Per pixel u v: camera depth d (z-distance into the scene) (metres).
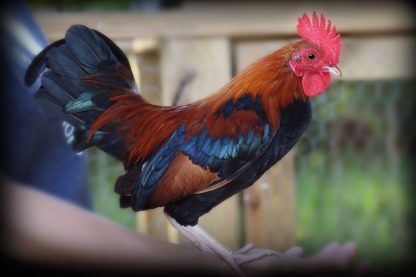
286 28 1.49
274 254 1.22
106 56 1.25
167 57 1.48
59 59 1.23
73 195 1.22
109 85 1.25
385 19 1.51
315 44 1.27
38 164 1.18
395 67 1.53
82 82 1.23
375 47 1.53
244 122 1.23
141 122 1.24
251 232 1.51
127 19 1.48
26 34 1.20
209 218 1.48
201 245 1.22
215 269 1.15
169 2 1.69
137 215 1.55
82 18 1.46
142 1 1.72
